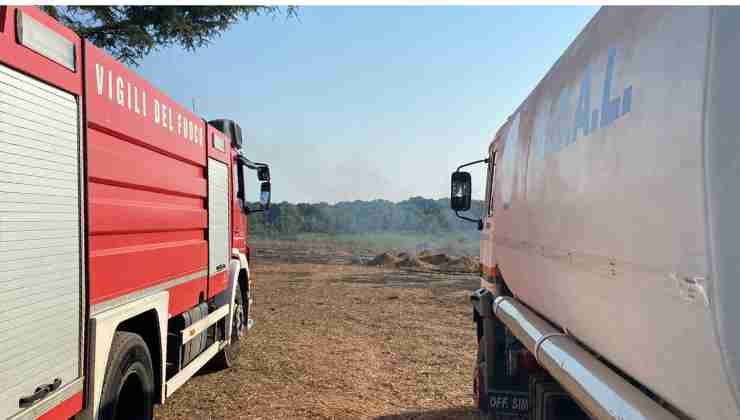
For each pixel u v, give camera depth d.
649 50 1.99
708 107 1.58
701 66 1.62
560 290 3.07
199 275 5.72
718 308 1.52
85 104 3.26
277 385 7.01
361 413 6.03
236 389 6.81
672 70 1.80
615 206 2.22
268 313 12.95
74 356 3.12
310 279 20.95
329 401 6.40
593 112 2.54
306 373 7.61
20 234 2.63
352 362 8.28
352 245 45.94
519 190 4.19
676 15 1.82
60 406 2.97
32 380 2.72
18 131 2.62
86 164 3.26
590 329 2.63
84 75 3.25
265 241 49.59
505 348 5.10
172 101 4.85
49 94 2.89
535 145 3.70
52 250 2.90
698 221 1.59
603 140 2.38
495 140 5.73
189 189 5.36
